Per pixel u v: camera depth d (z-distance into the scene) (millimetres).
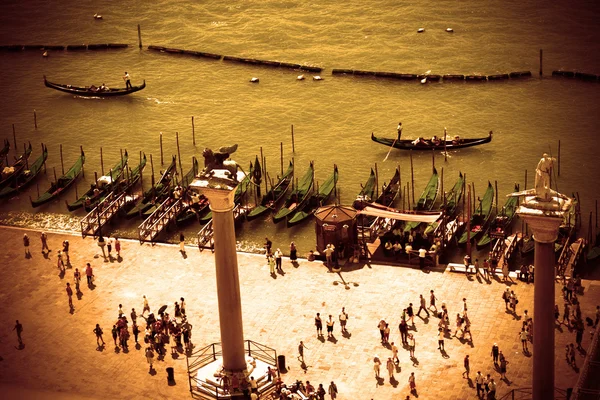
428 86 170875
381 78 174500
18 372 101375
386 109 163375
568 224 124500
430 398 95625
